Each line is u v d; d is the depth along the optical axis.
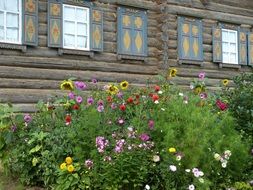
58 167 5.73
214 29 14.08
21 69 10.12
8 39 10.01
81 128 5.82
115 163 5.30
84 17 11.30
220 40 14.20
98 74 11.35
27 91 10.17
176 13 13.11
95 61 11.37
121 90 7.23
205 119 5.76
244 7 14.95
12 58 10.02
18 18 10.16
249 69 14.94
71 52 10.89
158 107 6.32
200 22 13.68
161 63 12.49
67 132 6.00
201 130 5.57
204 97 6.87
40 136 6.11
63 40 10.84
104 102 6.48
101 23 11.48
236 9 14.73
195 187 5.28
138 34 12.21
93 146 5.66
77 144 5.77
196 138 5.47
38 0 10.52
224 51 14.48
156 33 12.66
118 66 11.77
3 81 9.86
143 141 5.53
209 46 14.00
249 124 6.63
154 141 5.70
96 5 11.49
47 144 6.09
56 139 6.03
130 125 5.90
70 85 6.88
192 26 13.48
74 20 11.11
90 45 11.24
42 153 5.93
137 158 5.38
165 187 5.41
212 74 13.98
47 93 10.44
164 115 6.05
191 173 5.34
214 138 5.71
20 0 10.19
